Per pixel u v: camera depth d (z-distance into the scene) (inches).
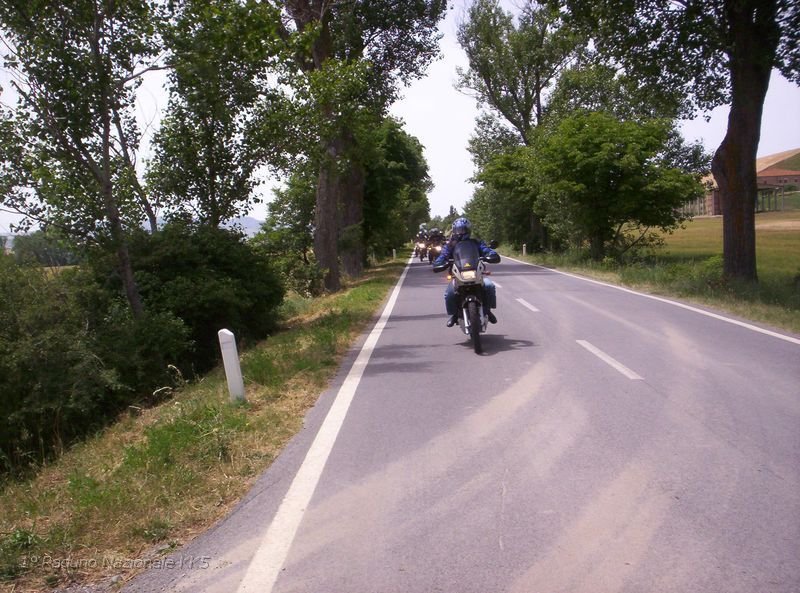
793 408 278.4
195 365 563.5
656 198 1148.5
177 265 587.8
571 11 731.4
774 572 153.0
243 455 246.7
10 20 462.0
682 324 504.7
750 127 700.0
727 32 695.1
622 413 278.5
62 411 398.0
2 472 360.8
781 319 497.0
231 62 572.1
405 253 3368.6
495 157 1859.0
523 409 291.0
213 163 635.5
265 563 167.0
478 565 160.9
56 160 480.7
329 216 1068.5
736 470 213.2
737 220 713.6
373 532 180.5
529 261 1588.3
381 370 387.2
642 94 804.0
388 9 1106.7
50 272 468.8
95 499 211.0
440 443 250.7
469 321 420.2
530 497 198.5
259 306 649.0
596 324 518.9
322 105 693.3
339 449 249.1
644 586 149.0
